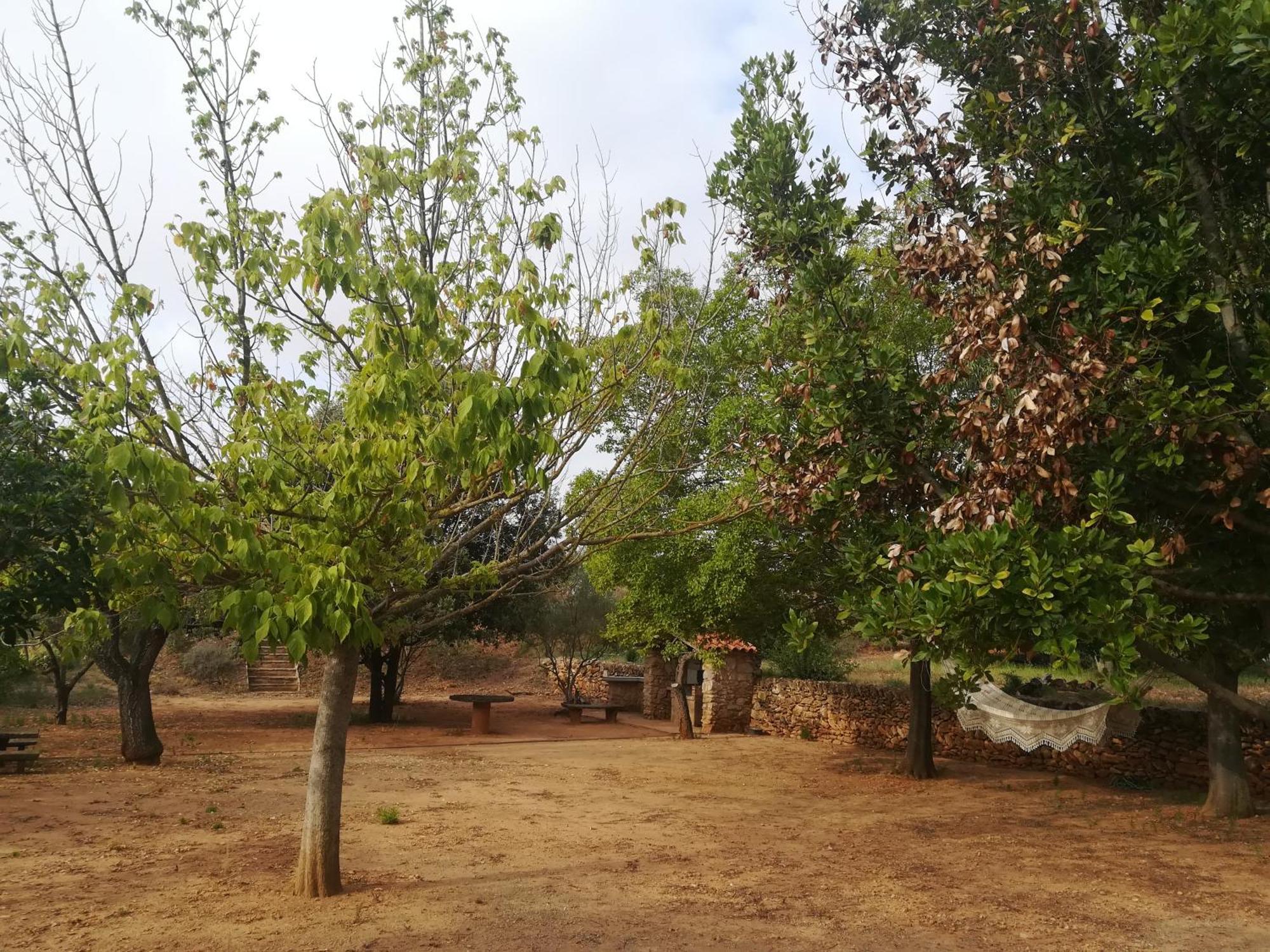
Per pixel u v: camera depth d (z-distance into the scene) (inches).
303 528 223.1
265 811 385.1
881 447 289.6
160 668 1149.1
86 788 429.1
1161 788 489.7
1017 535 229.0
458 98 285.1
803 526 349.4
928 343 431.8
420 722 851.4
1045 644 220.4
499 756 608.7
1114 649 217.8
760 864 311.7
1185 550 248.4
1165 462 229.8
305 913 242.7
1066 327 235.6
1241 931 243.3
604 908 254.5
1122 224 266.1
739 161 336.5
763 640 777.6
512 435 196.7
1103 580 225.9
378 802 416.2
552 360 202.1
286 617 207.0
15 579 258.5
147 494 210.2
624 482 289.3
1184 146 266.4
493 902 256.7
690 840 350.3
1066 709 519.5
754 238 321.4
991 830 378.3
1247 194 279.6
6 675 641.6
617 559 593.3
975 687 398.3
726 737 737.6
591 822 381.7
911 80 301.6
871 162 315.9
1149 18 268.7
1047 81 285.1
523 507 346.6
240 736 697.0
